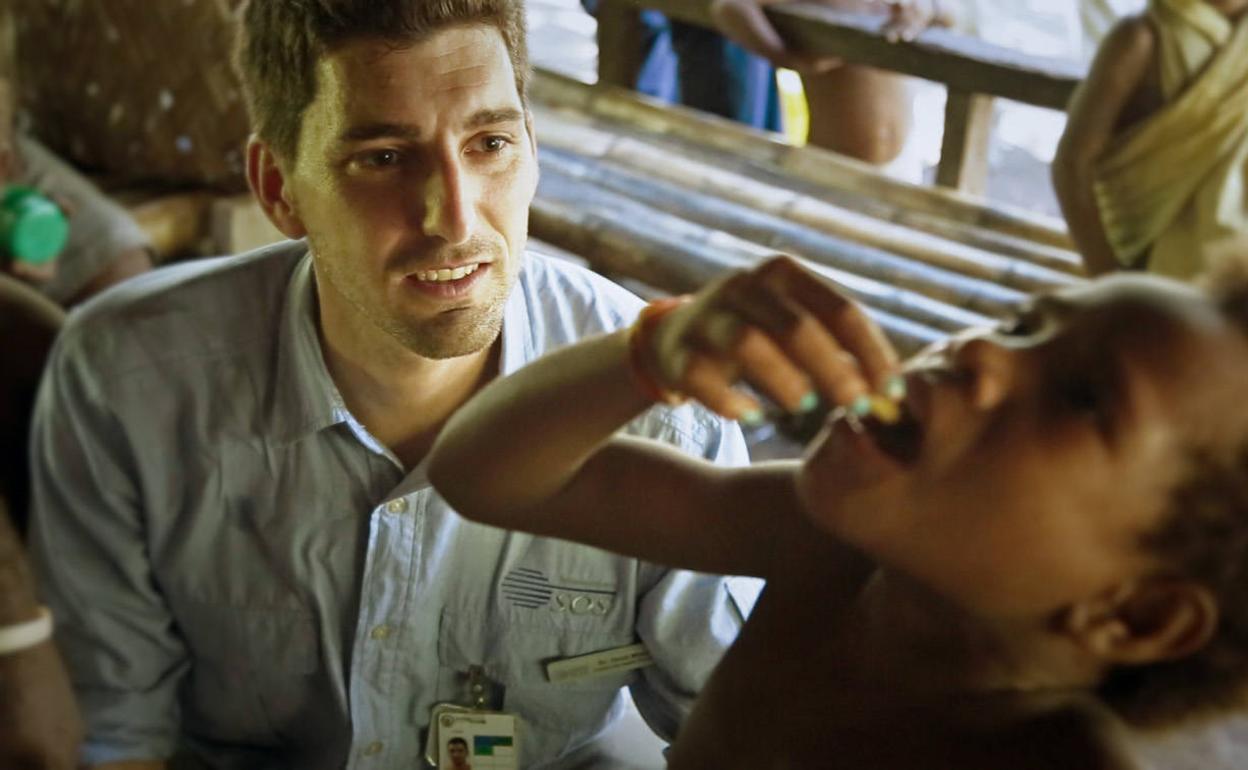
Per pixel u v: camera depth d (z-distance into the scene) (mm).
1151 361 835
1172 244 2387
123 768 1338
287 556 1288
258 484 1277
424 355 1186
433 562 1280
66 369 1289
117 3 2326
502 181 1154
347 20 1096
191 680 1399
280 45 1151
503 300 1190
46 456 1307
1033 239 2680
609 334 994
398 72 1099
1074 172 2408
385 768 1372
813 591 1073
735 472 1133
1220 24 2287
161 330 1278
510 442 1010
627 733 1500
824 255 2510
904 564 905
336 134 1125
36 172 2100
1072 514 849
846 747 997
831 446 899
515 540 1293
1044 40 3922
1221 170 2318
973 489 854
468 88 1114
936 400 859
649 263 2492
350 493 1275
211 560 1306
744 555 1117
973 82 2752
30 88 2475
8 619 1178
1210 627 886
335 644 1312
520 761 1396
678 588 1331
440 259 1139
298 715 1364
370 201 1136
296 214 1243
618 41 3318
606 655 1367
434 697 1361
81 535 1319
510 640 1337
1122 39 2352
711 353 837
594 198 2678
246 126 2297
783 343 803
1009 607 905
